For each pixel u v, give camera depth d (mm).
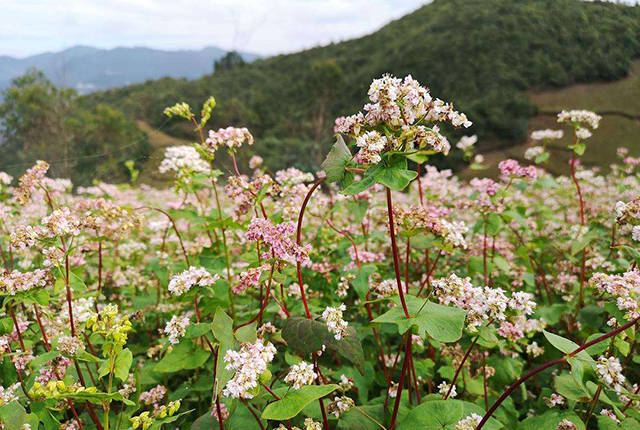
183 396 3740
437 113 2721
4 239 5637
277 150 54250
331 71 63750
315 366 3223
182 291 3129
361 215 4621
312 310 4207
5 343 3277
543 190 9828
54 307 4652
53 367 3160
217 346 2971
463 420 2818
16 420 2502
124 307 5566
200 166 4902
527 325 4168
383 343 4793
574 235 5434
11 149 39281
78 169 11984
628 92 20047
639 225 3066
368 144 2527
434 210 5320
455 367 3938
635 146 19641
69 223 3221
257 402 2832
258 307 4516
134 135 54562
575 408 3588
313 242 5809
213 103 4484
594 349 3059
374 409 3430
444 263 6082
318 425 2885
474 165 6957
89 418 3701
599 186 9312
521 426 3055
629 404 3279
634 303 2805
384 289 3854
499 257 5039
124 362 2727
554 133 5879
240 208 3936
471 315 2980
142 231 7910
